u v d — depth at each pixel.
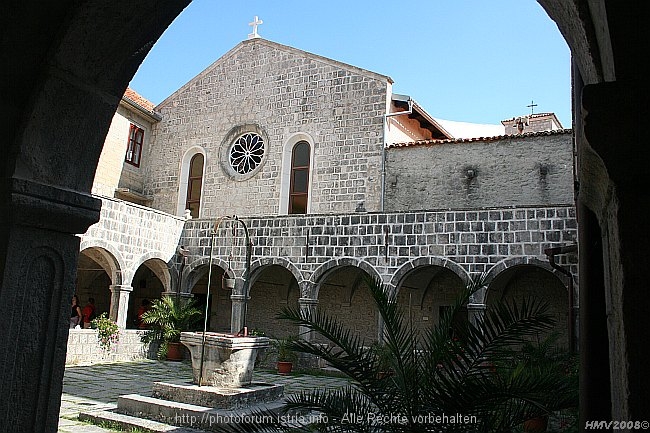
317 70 22.39
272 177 22.47
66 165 2.96
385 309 4.56
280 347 17.67
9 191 2.70
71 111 2.91
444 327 4.24
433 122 23.44
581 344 2.44
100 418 9.45
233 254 19.94
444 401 3.85
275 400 10.73
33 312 2.81
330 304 21.72
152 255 19.45
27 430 2.75
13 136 2.74
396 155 20.39
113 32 2.85
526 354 9.30
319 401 4.34
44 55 2.74
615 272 1.77
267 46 23.70
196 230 20.78
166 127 25.23
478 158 19.06
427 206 19.47
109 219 17.75
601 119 1.68
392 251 17.36
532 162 18.31
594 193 2.09
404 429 3.92
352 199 20.67
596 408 2.33
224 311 23.53
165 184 24.69
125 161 24.05
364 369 4.32
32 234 2.81
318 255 18.50
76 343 16.48
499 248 15.91
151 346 19.06
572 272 14.70
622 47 1.67
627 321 1.63
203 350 10.73
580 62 2.25
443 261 16.56
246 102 23.72
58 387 2.90
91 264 21.66
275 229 19.38
